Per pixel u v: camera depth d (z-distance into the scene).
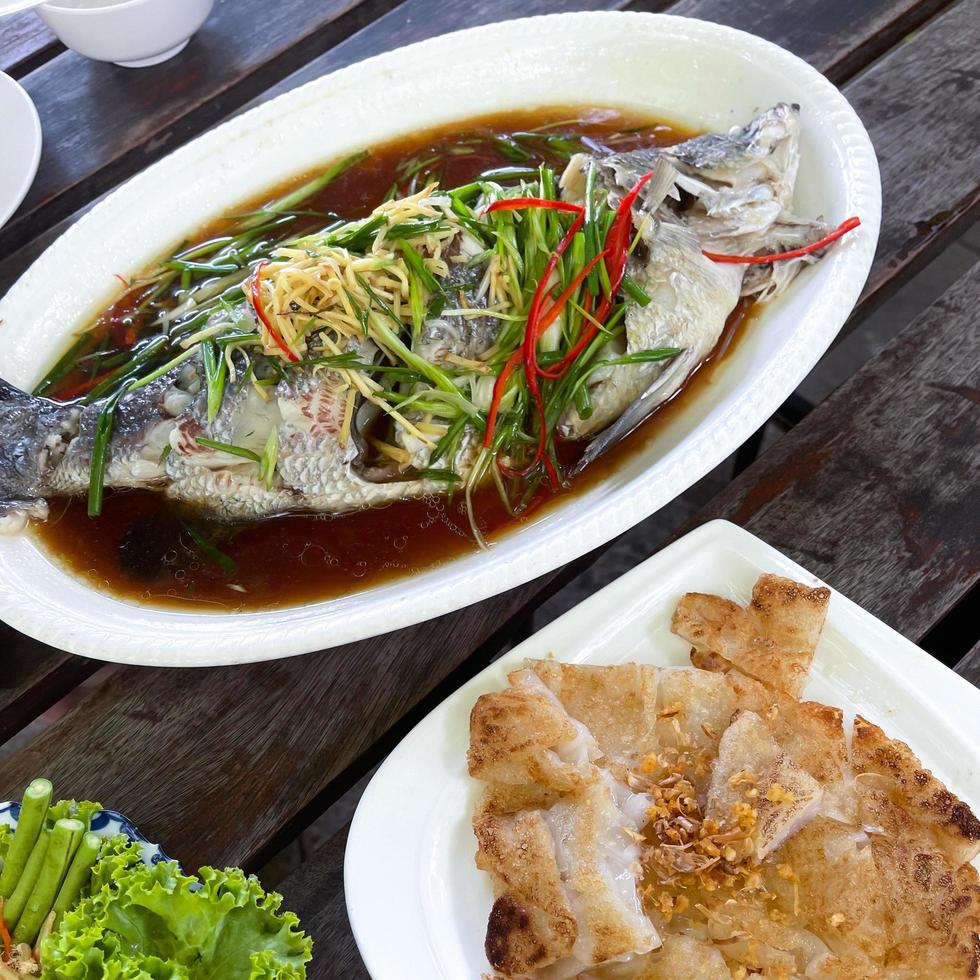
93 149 0.69
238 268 0.62
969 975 0.41
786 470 0.54
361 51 0.71
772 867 0.44
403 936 0.44
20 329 0.60
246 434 0.54
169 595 0.54
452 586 0.47
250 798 0.49
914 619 0.51
